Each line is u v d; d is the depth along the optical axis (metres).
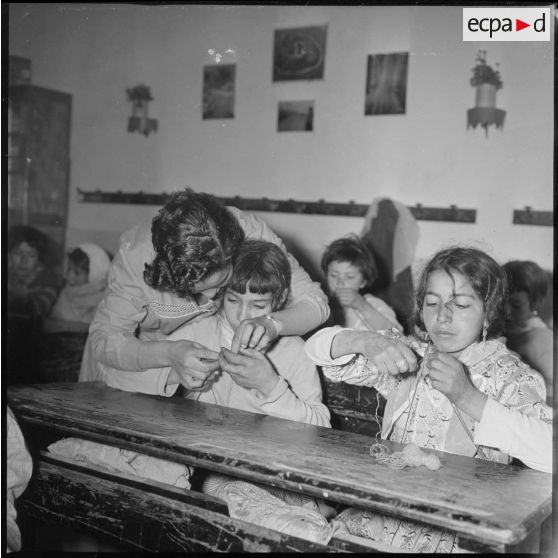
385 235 3.41
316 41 3.60
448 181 3.36
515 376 1.38
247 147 3.78
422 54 3.40
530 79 3.19
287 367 1.69
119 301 1.75
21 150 3.81
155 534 1.25
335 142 3.59
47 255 3.80
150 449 1.25
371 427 1.73
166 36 3.89
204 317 1.79
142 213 3.93
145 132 3.93
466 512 0.95
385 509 1.00
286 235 3.68
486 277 1.50
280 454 1.18
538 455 1.18
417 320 1.61
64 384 1.72
